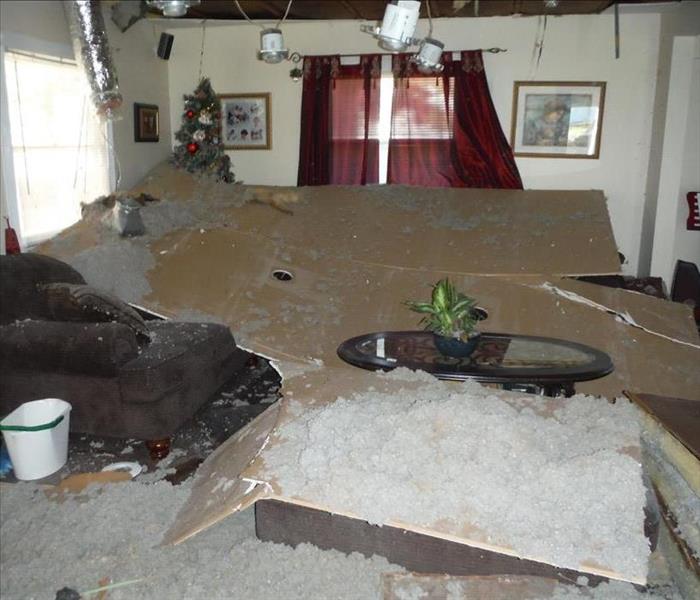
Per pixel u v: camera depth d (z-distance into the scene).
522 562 1.54
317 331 3.46
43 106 3.71
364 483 1.61
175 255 3.82
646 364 3.34
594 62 4.90
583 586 1.53
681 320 3.71
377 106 5.12
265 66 5.29
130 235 3.86
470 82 4.96
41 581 1.76
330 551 1.69
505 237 4.33
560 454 1.70
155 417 2.68
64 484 2.38
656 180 4.70
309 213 4.64
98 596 1.66
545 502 1.55
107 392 2.67
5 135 3.38
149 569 1.74
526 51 4.96
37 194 3.70
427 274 3.97
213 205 4.56
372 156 5.20
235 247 4.05
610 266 4.00
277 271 3.92
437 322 2.52
